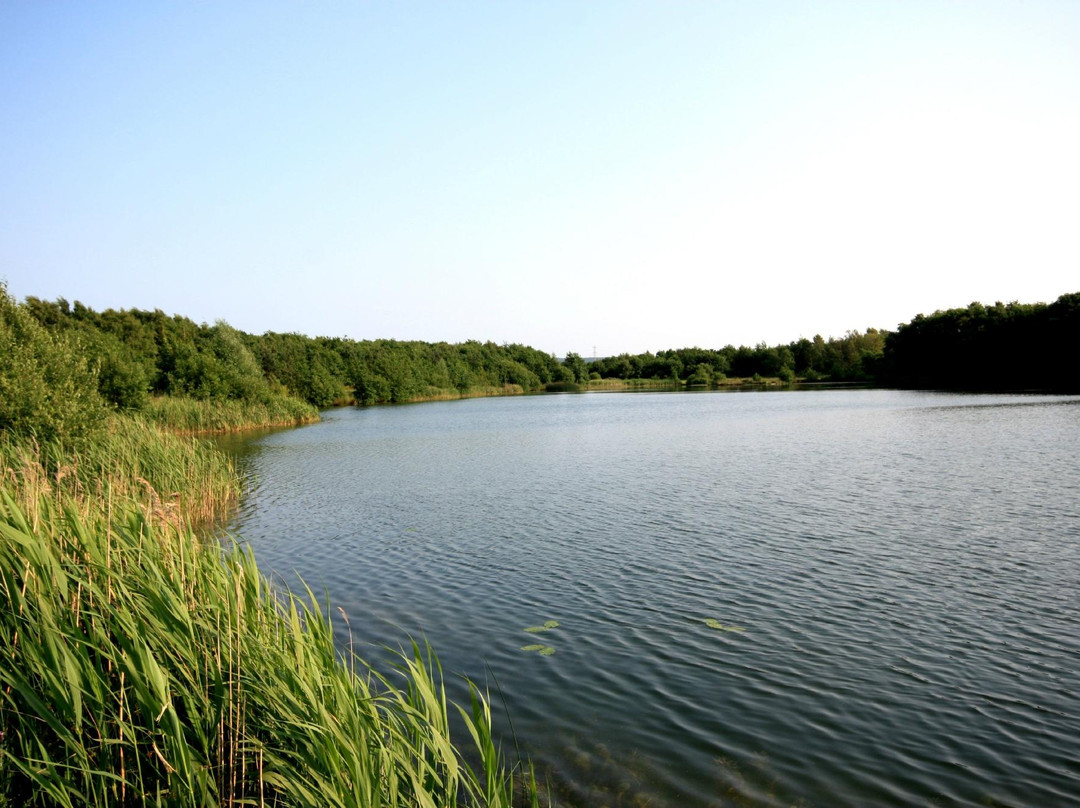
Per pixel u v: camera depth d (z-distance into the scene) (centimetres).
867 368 11738
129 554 625
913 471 2316
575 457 3122
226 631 566
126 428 2320
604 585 1220
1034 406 5069
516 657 922
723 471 2498
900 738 697
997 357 8881
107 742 461
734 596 1140
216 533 1702
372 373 9888
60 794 430
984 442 3022
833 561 1312
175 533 729
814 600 1109
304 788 468
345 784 455
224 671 555
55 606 529
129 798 477
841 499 1892
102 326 8281
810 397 8112
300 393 8406
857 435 3575
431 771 501
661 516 1766
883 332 13800
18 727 494
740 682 832
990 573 1209
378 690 796
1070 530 1477
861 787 615
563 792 613
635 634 992
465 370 12525
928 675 838
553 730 727
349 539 1630
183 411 4769
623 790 616
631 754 677
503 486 2359
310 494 2277
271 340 9500
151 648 529
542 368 15125
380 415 7188
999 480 2088
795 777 632
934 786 613
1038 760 651
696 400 8594
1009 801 588
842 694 795
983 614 1025
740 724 733
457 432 4778
